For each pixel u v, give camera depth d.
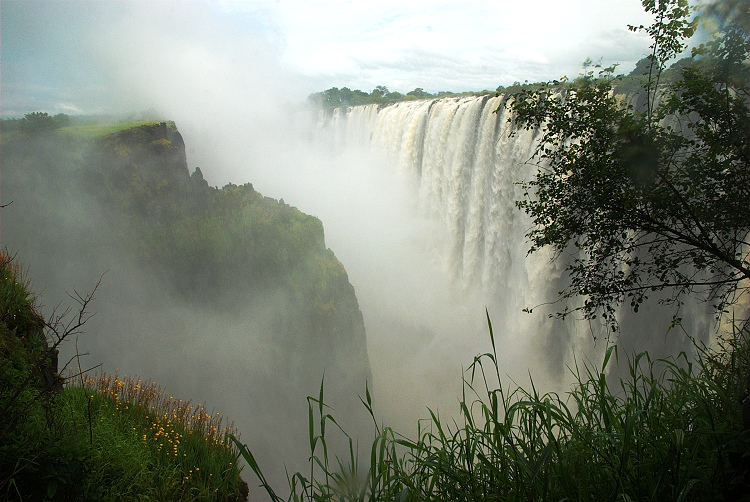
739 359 5.06
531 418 4.23
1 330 8.06
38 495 6.75
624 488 3.79
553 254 36.47
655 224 8.17
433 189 55.34
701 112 7.43
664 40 7.69
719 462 3.79
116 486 8.10
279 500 3.85
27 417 7.12
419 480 4.11
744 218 7.57
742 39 7.06
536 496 3.81
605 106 8.28
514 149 39.28
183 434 12.02
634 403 4.47
